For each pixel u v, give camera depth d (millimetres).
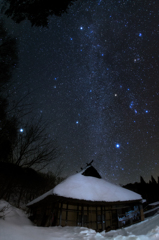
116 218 10883
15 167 8000
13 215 8812
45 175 17891
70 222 10758
